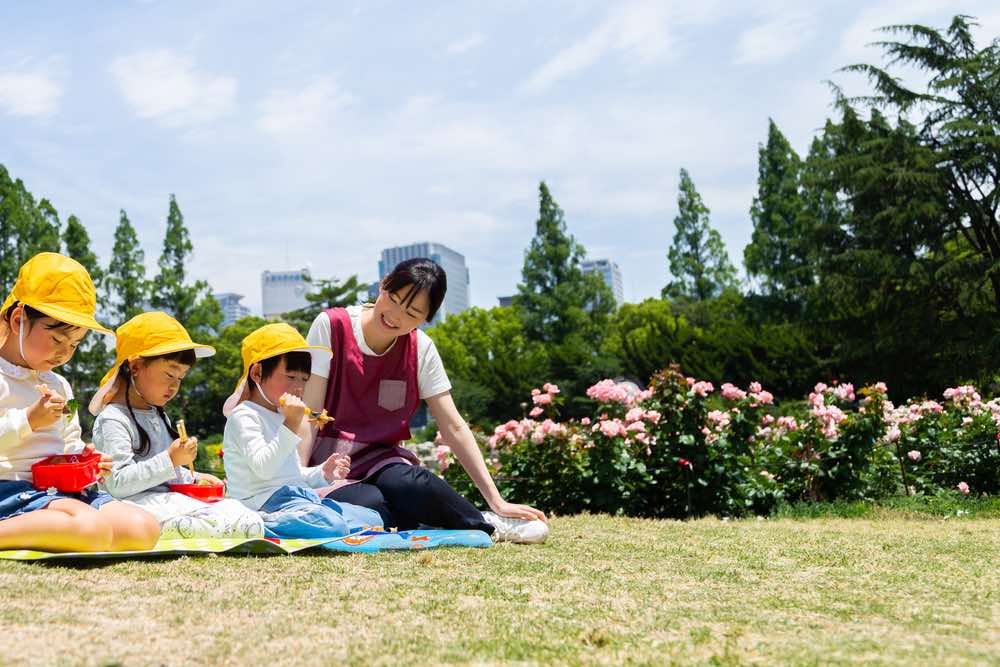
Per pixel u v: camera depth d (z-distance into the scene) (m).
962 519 6.57
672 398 7.06
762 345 31.06
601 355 38.81
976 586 2.79
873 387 7.66
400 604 2.34
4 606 2.12
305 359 4.05
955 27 28.00
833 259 28.28
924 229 27.30
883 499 7.57
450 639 1.94
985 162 27.06
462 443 4.35
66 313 3.15
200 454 17.64
